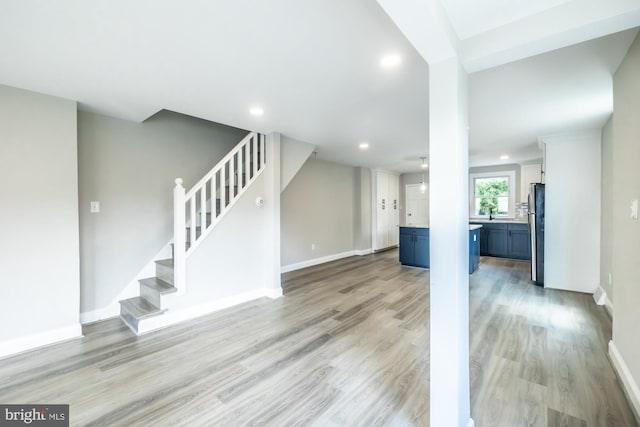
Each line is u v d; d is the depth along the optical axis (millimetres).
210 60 2016
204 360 2314
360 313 3326
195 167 4012
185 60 2014
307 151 4543
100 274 3152
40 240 2537
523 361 2268
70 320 2682
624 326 1990
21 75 2215
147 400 1840
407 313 3316
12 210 2414
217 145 4270
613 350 2195
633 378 1808
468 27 1549
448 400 1476
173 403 1812
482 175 7203
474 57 1582
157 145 3621
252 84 2404
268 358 2342
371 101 2787
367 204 7504
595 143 3902
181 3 1433
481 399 1833
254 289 3877
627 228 1943
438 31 1327
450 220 1465
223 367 2213
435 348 1514
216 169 3457
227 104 2852
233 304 3604
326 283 4633
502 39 1521
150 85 2408
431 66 1559
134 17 1542
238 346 2547
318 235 6238
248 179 3873
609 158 3320
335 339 2674
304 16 1549
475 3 1384
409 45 1844
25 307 2469
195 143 4012
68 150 2682
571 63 2080
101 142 3152
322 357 2354
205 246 3346
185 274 3154
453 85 1492
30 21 1562
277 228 3975
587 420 1641
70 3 1419
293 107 2947
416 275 5133
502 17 1480
